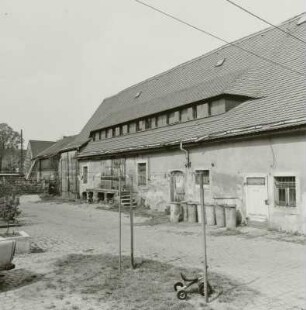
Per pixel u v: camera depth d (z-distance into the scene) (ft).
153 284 26.03
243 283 26.32
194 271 29.50
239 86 62.85
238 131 52.54
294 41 63.05
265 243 41.09
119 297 23.59
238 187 54.08
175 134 69.62
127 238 46.42
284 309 21.35
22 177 152.97
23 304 23.00
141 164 80.43
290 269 30.04
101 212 76.59
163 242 43.11
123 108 104.58
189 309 21.44
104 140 103.19
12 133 259.19
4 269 26.27
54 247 40.81
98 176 99.35
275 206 48.44
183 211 60.49
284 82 56.08
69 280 27.61
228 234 47.32
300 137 45.44
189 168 64.23
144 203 77.87
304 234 44.70
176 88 86.12
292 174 46.19
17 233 40.57
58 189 132.26
